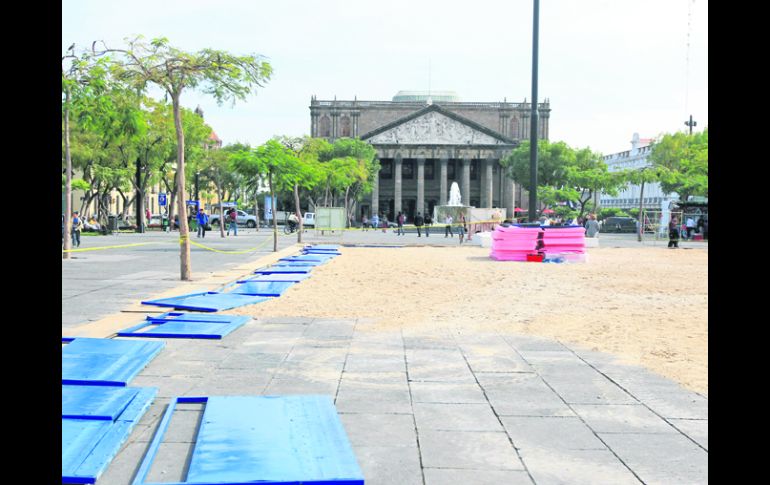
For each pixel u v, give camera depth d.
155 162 59.09
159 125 55.25
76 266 24.75
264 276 21.25
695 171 70.06
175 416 6.70
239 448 5.60
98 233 55.75
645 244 46.47
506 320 13.00
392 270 24.05
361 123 126.31
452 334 11.47
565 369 8.96
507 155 117.81
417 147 120.00
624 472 5.41
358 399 7.45
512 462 5.61
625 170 78.00
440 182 129.00
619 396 7.66
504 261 28.81
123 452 5.70
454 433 6.34
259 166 34.03
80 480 5.00
